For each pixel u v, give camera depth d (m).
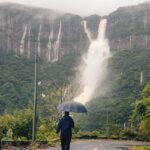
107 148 34.59
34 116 36.97
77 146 36.41
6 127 64.12
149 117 57.44
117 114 179.00
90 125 173.00
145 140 73.19
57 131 19.45
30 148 28.56
